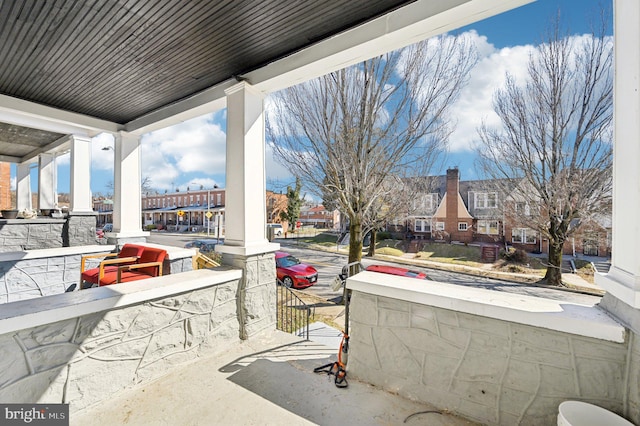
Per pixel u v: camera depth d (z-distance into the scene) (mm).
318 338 3887
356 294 2178
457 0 1882
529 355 1550
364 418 1756
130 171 4871
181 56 2773
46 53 2688
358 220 6277
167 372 2221
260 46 2611
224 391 2025
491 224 10906
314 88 6031
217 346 2592
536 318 1508
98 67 2971
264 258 3047
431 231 13117
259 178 3059
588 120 5957
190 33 2396
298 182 7105
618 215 1372
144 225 30188
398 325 1978
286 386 2088
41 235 4984
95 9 2078
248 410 1830
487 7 1878
